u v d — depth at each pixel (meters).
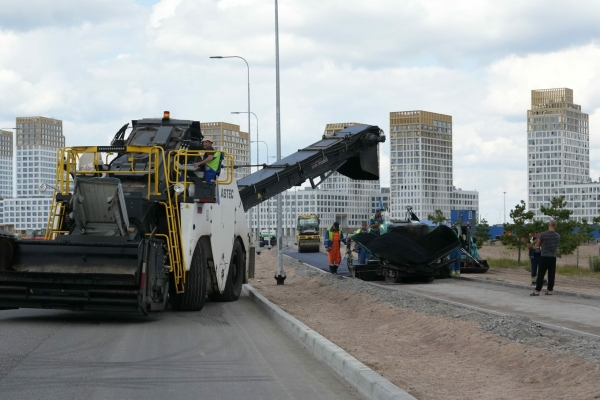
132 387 9.01
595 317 15.87
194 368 10.31
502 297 20.92
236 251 21.42
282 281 28.36
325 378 9.72
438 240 28.09
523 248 42.56
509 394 8.39
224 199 19.72
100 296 14.55
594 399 7.70
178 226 16.59
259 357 11.30
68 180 16.72
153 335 13.64
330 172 26.84
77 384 9.12
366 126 28.27
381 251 27.31
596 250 76.25
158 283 15.24
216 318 16.56
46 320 15.74
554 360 9.78
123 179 16.88
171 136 18.64
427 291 23.30
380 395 8.02
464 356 11.19
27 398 8.35
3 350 11.62
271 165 25.98
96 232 15.73
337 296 21.91
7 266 14.89
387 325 15.33
